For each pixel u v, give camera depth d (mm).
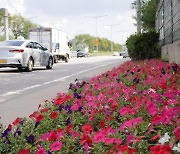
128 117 4840
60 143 3594
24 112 7309
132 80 8797
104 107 5297
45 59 21344
